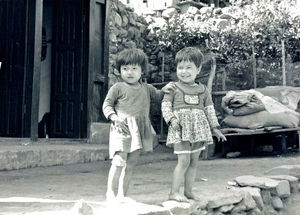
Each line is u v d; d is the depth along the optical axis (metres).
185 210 3.07
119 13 10.09
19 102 7.91
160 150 9.23
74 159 6.62
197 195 3.60
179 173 3.18
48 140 7.89
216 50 9.88
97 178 5.16
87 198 3.51
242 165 6.64
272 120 7.76
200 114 3.23
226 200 3.58
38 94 7.59
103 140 8.51
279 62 9.26
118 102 3.04
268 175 5.11
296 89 8.52
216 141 8.58
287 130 7.69
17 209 2.93
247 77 9.52
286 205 4.53
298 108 8.64
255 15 9.52
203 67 9.94
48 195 3.69
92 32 8.55
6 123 7.96
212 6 11.26
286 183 4.55
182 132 3.13
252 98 8.09
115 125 2.92
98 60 9.02
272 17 9.27
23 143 7.09
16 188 4.17
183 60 3.25
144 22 11.19
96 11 9.00
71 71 8.61
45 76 9.59
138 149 3.01
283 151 7.97
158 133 10.38
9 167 5.56
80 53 8.58
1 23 8.12
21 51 7.99
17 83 7.97
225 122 8.27
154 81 10.92
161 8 11.23
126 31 10.26
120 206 2.89
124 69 3.06
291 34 9.08
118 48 9.93
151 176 5.42
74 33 8.66
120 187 3.03
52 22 9.20
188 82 3.29
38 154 6.02
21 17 8.01
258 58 9.52
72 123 8.51
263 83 9.41
